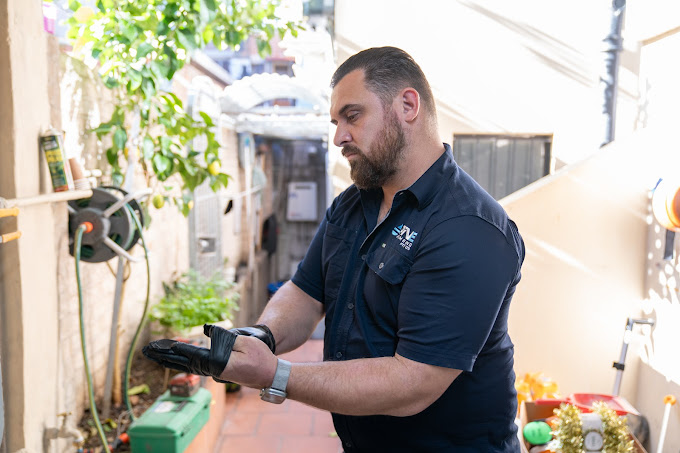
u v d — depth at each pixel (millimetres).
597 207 3291
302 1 3992
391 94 1374
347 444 1602
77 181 2480
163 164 3271
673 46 3037
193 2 2947
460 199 1354
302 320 1718
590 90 4188
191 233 5773
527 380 3248
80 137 3135
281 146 10914
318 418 4117
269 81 5695
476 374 1438
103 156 3461
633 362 3324
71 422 2814
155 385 3777
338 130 1415
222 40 3514
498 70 4184
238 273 7902
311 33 4676
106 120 3529
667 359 2961
